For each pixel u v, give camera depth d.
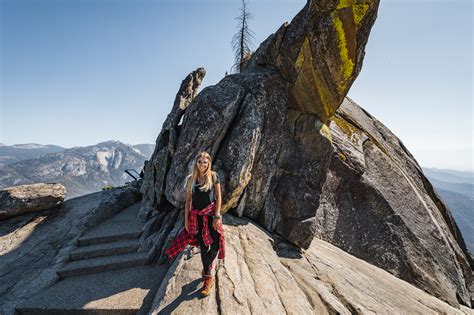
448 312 7.89
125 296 5.66
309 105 9.06
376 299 6.71
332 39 7.66
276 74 8.88
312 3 7.53
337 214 10.77
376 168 12.47
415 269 10.38
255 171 8.22
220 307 4.11
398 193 12.02
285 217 8.44
